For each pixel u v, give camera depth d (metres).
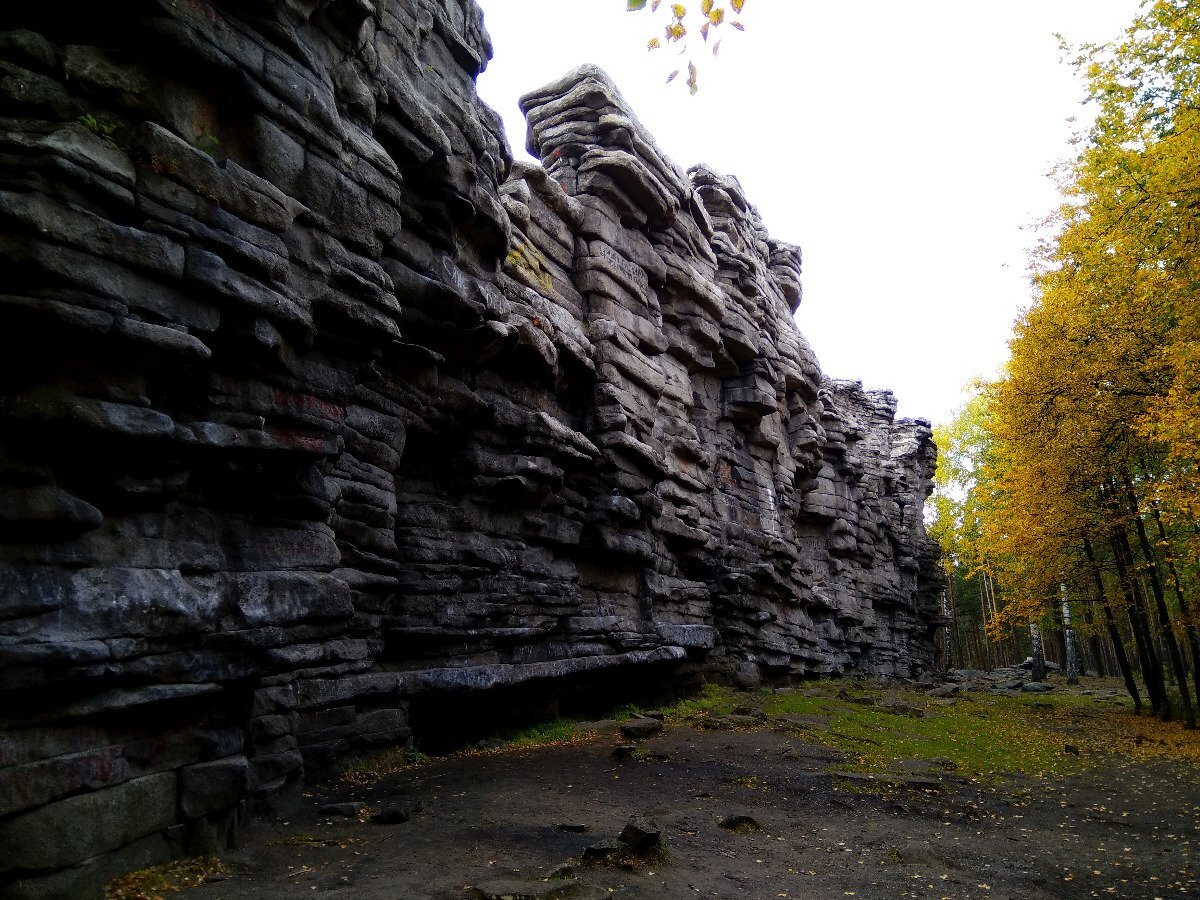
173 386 8.70
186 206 8.59
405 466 16.14
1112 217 20.88
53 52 7.87
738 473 31.38
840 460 43.75
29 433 7.21
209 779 8.36
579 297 22.73
